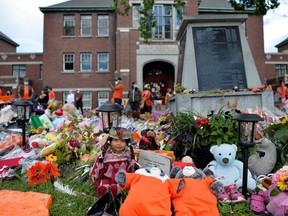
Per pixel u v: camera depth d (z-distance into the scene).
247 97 7.63
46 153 4.72
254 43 28.45
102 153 3.64
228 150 3.62
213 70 8.30
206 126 4.29
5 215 2.86
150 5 11.02
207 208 2.77
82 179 4.12
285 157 4.41
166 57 25.80
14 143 5.61
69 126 6.56
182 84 8.57
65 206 3.30
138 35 25.88
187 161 4.01
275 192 2.86
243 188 3.37
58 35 28.31
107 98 28.05
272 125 4.64
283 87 17.09
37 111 10.06
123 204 2.79
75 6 28.05
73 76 28.09
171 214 2.71
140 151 3.84
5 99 11.51
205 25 8.59
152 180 2.89
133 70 25.66
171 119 5.26
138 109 15.33
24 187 3.94
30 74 32.69
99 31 28.73
